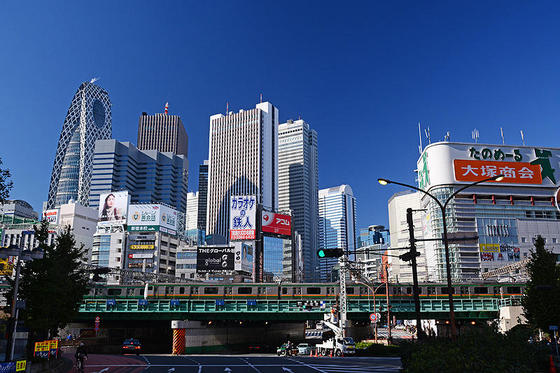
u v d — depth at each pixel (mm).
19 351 27828
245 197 158500
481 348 15648
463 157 133875
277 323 102375
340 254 31141
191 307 67938
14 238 157250
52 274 33375
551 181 134875
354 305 69938
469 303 68938
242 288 76750
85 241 169875
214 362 40688
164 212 154000
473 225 128750
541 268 42719
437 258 127438
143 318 67688
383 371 29875
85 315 67125
